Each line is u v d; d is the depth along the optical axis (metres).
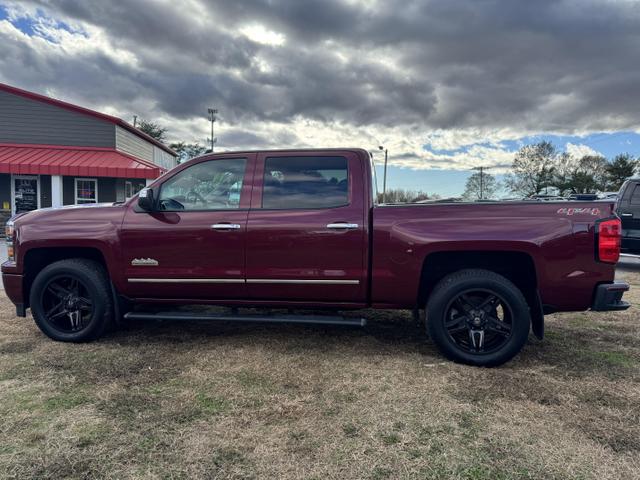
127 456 2.38
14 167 15.48
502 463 2.34
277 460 2.35
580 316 5.46
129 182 19.95
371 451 2.44
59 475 2.21
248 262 3.93
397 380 3.39
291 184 4.03
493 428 2.70
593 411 2.92
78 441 2.51
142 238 4.07
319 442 2.53
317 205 3.93
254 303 4.07
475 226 3.64
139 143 21.45
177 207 4.15
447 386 3.29
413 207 3.80
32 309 4.24
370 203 3.88
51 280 4.20
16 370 3.53
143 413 2.84
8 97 17.50
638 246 9.48
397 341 4.38
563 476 2.24
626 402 3.05
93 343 4.23
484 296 3.73
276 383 3.32
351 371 3.57
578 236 3.52
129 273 4.11
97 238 4.12
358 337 4.49
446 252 3.82
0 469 2.25
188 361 3.76
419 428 2.69
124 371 3.52
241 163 4.14
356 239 3.80
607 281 3.53
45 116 17.75
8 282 4.34
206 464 2.31
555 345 4.29
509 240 3.57
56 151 17.52
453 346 3.71
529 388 3.26
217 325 4.91
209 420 2.76
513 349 3.61
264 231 3.89
